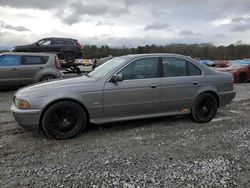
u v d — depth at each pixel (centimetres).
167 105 594
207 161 416
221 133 550
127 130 568
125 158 427
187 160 420
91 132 554
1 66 1102
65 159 425
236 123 625
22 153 451
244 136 531
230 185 347
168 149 464
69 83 532
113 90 542
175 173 377
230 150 461
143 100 569
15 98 525
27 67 1130
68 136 516
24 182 354
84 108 530
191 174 375
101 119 545
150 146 478
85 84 530
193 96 615
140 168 392
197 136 531
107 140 509
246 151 456
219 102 649
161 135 537
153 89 574
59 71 1188
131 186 344
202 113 627
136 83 561
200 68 632
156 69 586
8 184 350
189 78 612
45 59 1167
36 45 1686
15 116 506
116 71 554
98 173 377
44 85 529
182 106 609
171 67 603
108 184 348
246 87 1334
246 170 388
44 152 454
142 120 637
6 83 1113
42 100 500
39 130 528
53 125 509
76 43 1777
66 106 512
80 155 440
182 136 531
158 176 369
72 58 1748
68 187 342
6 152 455
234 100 937
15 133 555
